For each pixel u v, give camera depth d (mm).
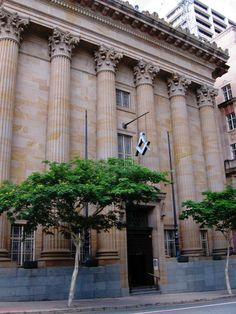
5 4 23469
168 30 30984
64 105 23922
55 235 21141
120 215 19109
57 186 15703
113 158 18578
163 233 25062
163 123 30797
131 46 29078
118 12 27922
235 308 14508
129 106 29047
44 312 14141
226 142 43750
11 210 18531
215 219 23703
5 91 21734
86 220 17594
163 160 29734
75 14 26469
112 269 21703
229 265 28500
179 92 31562
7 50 22578
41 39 25500
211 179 31938
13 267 19047
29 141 22938
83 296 20125
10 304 16891
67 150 23312
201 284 25875
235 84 44906
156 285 23875
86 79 26828
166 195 28516
